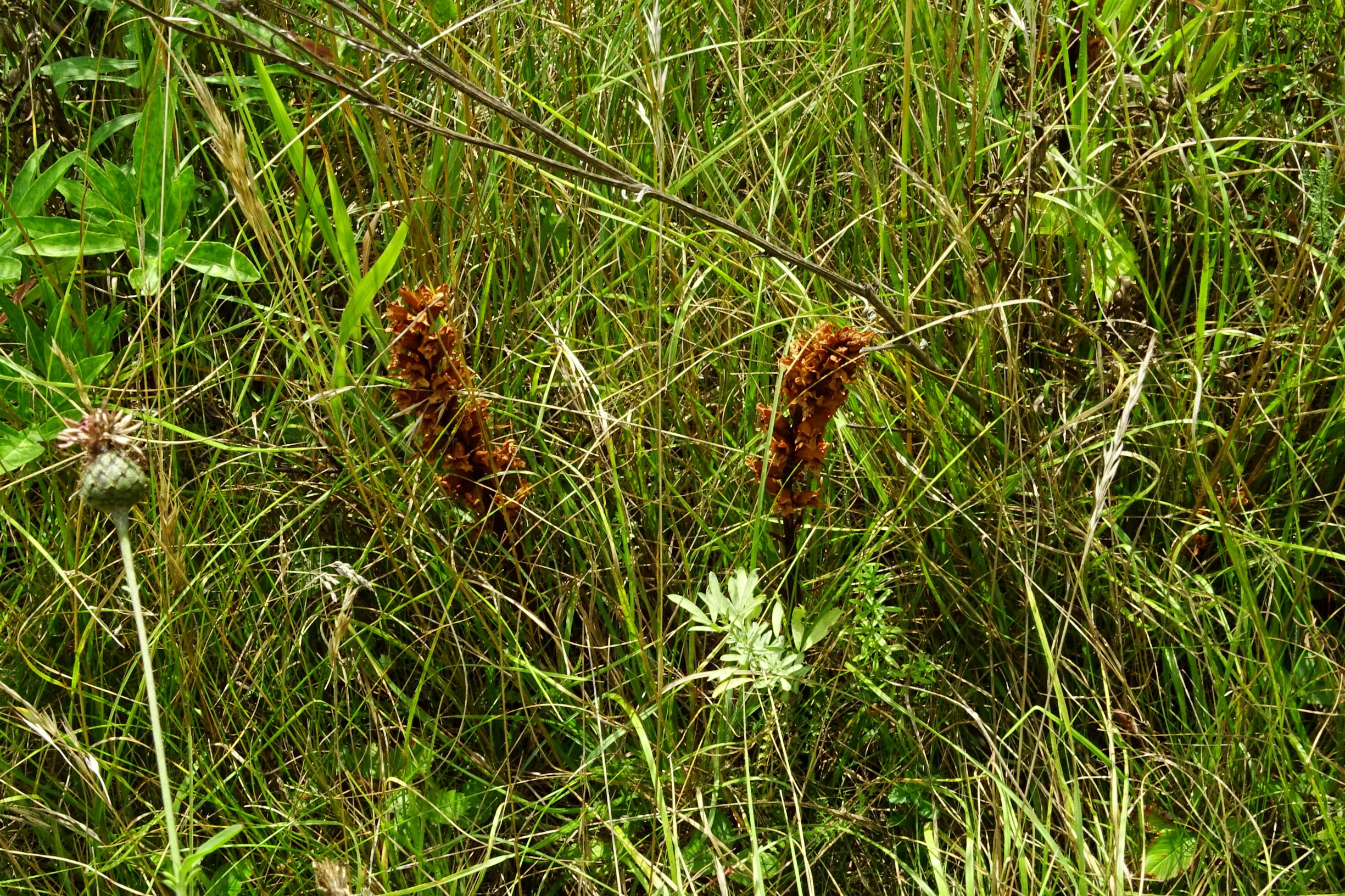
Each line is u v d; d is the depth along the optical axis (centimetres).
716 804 119
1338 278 126
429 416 116
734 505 124
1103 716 119
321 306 128
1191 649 120
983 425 124
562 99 132
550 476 121
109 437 103
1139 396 119
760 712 121
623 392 122
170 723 120
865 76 133
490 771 122
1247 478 124
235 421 126
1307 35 132
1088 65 128
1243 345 126
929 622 125
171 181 123
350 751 121
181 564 118
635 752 121
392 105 126
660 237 116
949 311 126
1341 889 114
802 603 124
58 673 120
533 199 129
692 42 135
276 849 116
